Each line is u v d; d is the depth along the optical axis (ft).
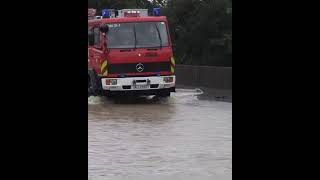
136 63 99.66
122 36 99.71
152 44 100.37
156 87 100.63
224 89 123.65
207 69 130.82
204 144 54.70
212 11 154.40
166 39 101.04
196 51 158.40
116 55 98.99
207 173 42.42
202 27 154.92
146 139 57.98
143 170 43.55
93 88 106.63
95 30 104.94
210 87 129.29
